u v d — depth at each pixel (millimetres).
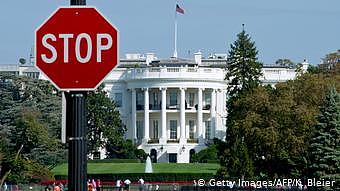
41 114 170125
